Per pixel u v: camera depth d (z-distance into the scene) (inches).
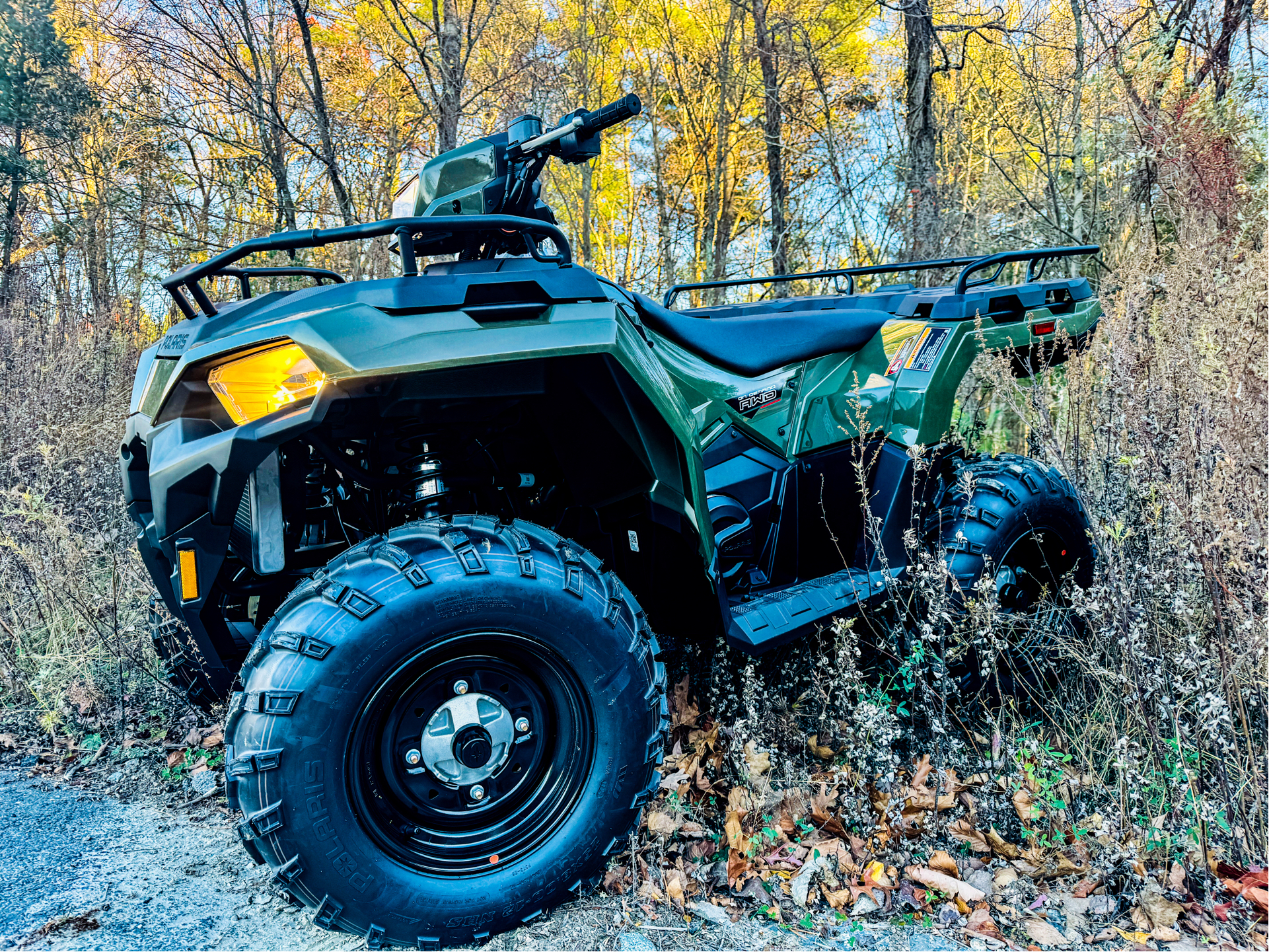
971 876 75.0
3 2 381.7
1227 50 244.2
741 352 93.9
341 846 55.2
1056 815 81.1
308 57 224.1
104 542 118.4
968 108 334.6
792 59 342.6
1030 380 123.0
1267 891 71.1
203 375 60.2
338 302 59.8
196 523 60.1
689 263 493.7
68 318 231.6
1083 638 104.7
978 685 97.7
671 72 383.9
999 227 281.7
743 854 73.0
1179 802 77.7
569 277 66.7
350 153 288.7
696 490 73.3
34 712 102.0
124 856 72.4
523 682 64.1
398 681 58.4
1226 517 79.7
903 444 101.0
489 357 59.7
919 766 87.0
